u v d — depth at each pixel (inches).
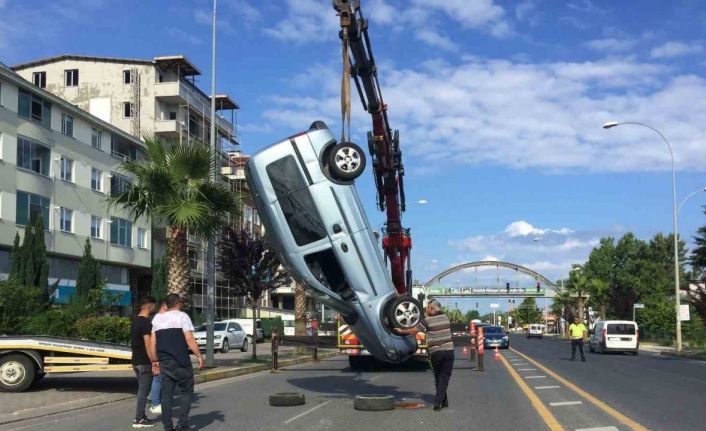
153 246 1993.1
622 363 1038.4
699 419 439.2
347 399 536.7
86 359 573.0
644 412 470.3
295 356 1110.4
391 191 861.8
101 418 445.1
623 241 3353.8
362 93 715.4
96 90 2172.7
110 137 1764.3
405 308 438.0
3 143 1355.8
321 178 423.5
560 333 3826.3
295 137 426.6
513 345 1905.8
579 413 460.4
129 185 749.9
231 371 763.4
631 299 2527.1
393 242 888.9
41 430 398.9
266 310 2770.7
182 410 385.1
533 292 4872.0
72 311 781.9
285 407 490.3
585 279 3221.0
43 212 1472.7
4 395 547.8
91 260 1414.9
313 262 431.5
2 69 1342.3
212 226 761.0
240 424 413.7
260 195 430.9
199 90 2383.1
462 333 986.7
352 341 855.1
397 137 844.6
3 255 1349.7
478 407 486.9
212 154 755.4
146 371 413.4
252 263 955.3
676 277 1478.8
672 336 1982.0
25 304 816.3
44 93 1471.5
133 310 1870.1
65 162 1566.2
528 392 589.0
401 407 485.7
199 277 2132.1
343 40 476.7
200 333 1314.0
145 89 2156.7
